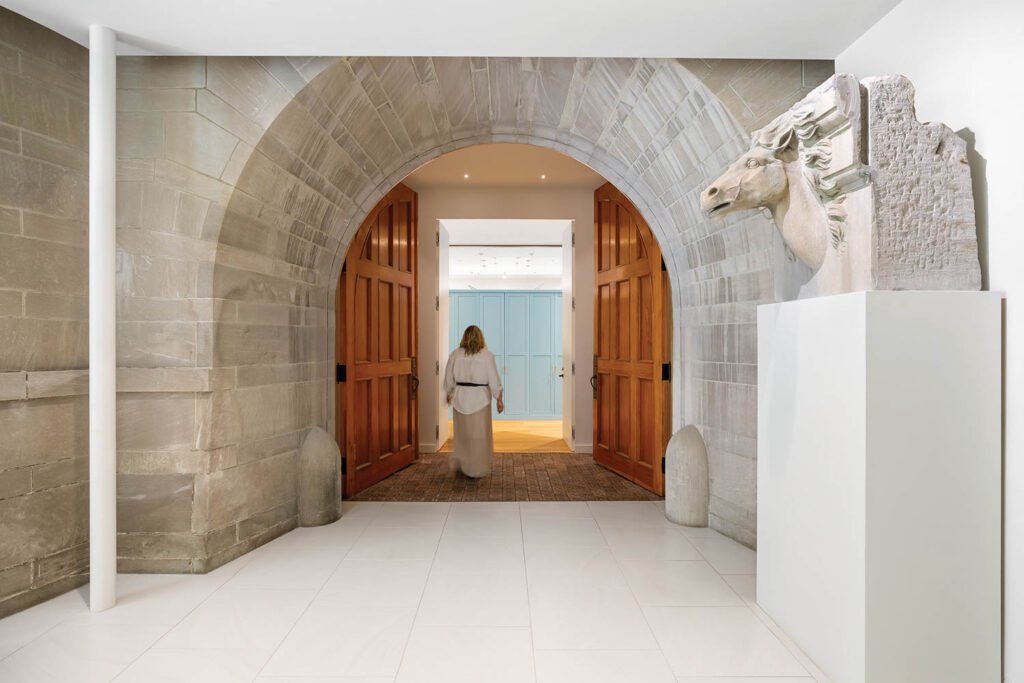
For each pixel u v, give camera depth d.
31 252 2.38
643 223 4.53
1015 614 1.65
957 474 1.66
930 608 1.66
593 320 5.94
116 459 2.70
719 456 3.41
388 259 5.04
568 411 6.61
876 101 1.69
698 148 3.12
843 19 2.30
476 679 1.87
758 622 2.27
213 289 2.73
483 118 3.66
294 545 3.15
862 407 1.65
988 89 1.77
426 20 2.31
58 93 2.48
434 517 3.71
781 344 2.13
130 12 2.23
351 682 1.85
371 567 2.83
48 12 2.22
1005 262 1.70
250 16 2.27
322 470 3.52
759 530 2.33
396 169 3.85
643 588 2.59
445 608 2.38
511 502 4.11
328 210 3.54
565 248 6.82
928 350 1.65
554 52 2.61
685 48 2.56
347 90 2.94
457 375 4.93
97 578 2.33
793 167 2.00
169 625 2.22
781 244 2.29
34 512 2.39
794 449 2.04
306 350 3.54
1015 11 1.67
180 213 2.70
